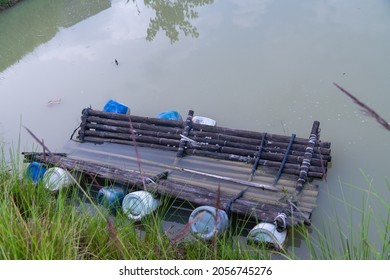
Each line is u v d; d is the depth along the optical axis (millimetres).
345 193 3414
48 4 8516
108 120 4430
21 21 7922
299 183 3443
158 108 4824
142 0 8047
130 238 2613
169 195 3414
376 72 4816
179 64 5574
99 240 2521
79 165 3785
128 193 3537
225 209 3164
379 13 6059
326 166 3564
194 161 3947
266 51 5562
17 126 4852
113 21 7266
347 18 6059
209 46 5902
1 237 2295
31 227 2492
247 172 3717
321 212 3256
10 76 5988
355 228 3062
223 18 6660
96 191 3742
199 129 4125
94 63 5941
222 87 4984
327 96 4562
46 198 3123
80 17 7668
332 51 5332
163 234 2744
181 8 7355
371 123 4102
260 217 3086
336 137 4004
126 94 5133
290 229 3049
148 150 4184
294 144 3791
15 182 3168
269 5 6812
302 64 5160
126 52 6082
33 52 6613
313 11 6391
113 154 4199
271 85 4879
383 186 3438
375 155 3752
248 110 4562
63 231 2406
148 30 6691
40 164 3709
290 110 4461
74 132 4492
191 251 2568
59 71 5895
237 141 3951
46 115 4992
